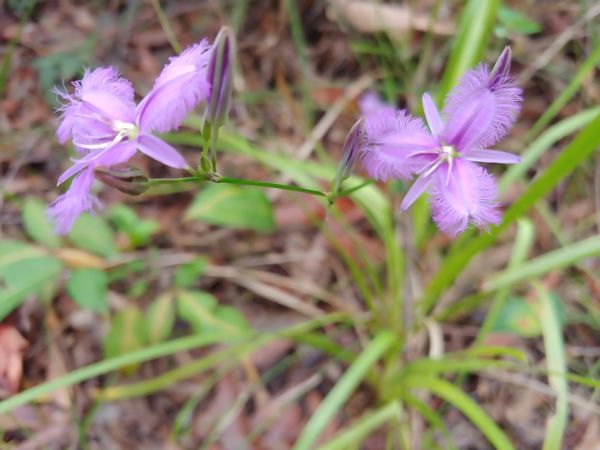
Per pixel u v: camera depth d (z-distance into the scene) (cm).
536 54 38
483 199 18
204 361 28
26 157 37
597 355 31
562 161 23
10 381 30
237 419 30
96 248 30
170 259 34
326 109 39
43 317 32
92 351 32
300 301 33
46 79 38
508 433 30
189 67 17
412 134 18
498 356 31
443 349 32
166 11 41
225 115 18
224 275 33
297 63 40
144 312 33
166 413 30
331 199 20
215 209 30
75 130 19
